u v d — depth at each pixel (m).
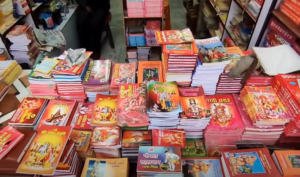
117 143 1.28
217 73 1.46
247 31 2.49
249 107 1.42
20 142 1.13
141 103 1.38
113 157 1.39
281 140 1.42
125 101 1.40
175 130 1.39
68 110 1.49
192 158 1.33
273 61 1.53
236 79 1.51
